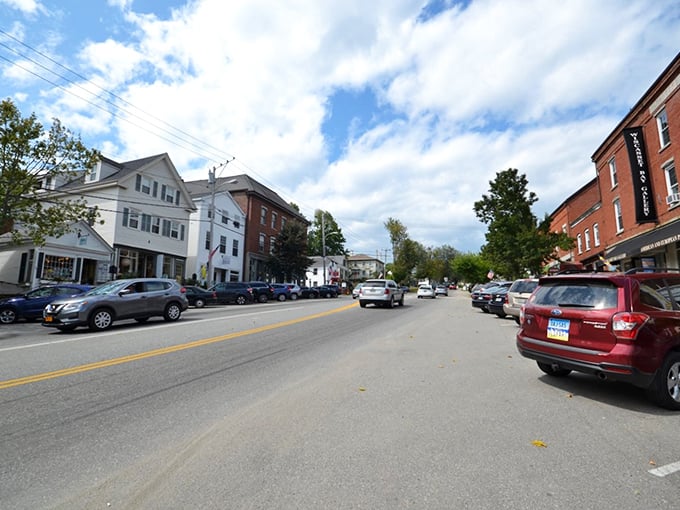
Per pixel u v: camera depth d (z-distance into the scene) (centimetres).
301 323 1252
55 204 1962
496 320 1450
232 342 880
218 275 3534
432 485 279
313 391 507
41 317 1468
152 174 2778
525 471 298
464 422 399
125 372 607
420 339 942
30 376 580
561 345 502
